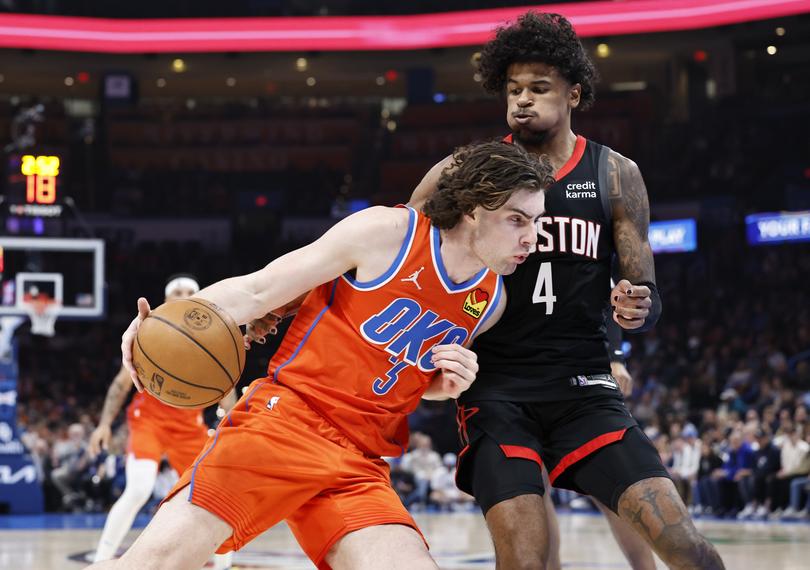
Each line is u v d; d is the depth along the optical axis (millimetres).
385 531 2588
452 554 7484
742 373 17172
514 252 2633
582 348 3078
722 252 21297
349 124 25766
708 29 19641
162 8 23281
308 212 24391
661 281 21609
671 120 23406
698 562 2668
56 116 24703
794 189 21250
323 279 2664
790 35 19969
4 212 14906
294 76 24016
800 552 7582
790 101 22203
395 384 2742
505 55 3162
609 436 2926
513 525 2740
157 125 25516
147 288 23516
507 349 3061
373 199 24484
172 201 24547
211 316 2547
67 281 14836
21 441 14758
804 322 19094
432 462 15617
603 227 3150
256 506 2598
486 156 2607
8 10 22578
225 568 5535
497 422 2961
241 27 20562
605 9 18797
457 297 2719
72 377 21781
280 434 2627
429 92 23656
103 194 24406
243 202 24484
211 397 2564
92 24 20453
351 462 2676
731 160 22031
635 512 2787
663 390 16969
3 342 14422
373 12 23156
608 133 23391
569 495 15766
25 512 14391
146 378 2547
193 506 2543
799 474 12508
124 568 2439
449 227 2660
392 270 2666
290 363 2734
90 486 15500
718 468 13516
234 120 25750
